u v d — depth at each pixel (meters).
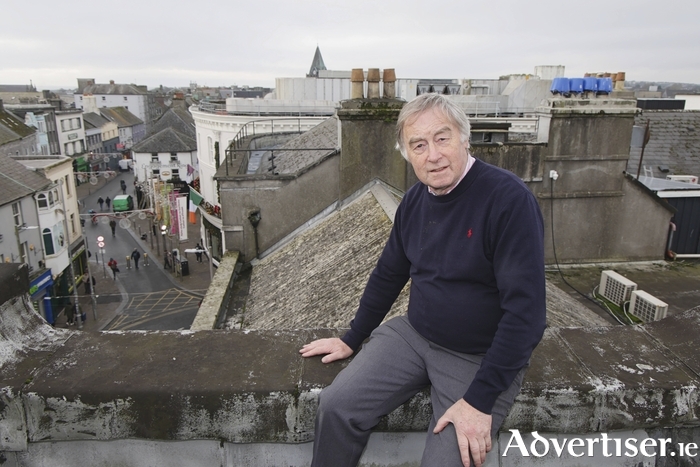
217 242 34.22
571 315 7.34
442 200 2.27
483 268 2.20
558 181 12.18
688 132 20.31
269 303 8.63
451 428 2.12
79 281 33.66
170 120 64.81
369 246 8.41
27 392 2.44
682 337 2.88
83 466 2.59
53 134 60.53
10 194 25.44
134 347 2.79
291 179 10.78
